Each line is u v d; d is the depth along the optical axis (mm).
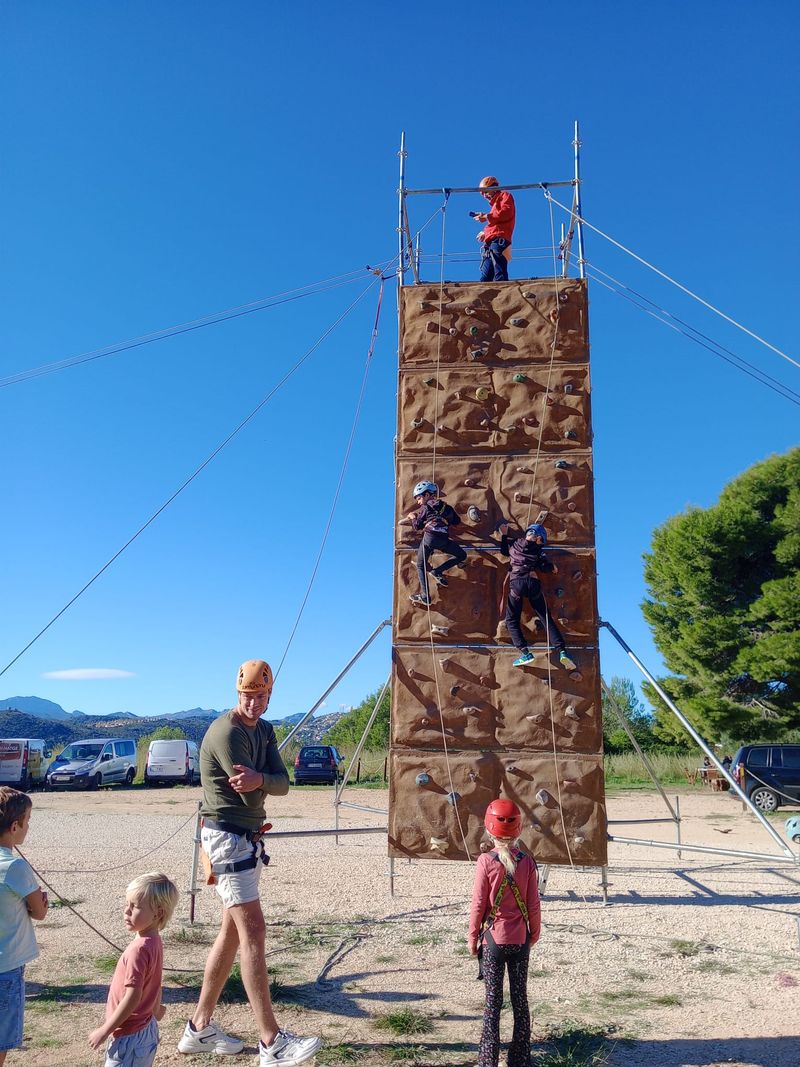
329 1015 6137
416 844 9859
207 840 5336
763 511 35062
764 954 7758
